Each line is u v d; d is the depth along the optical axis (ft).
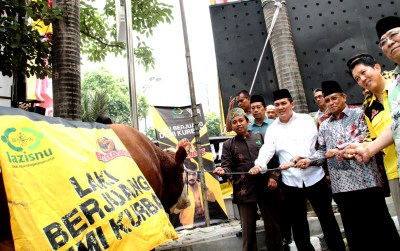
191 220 19.67
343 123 11.21
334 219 11.97
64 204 5.89
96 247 5.96
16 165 5.61
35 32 14.06
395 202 9.50
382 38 7.64
